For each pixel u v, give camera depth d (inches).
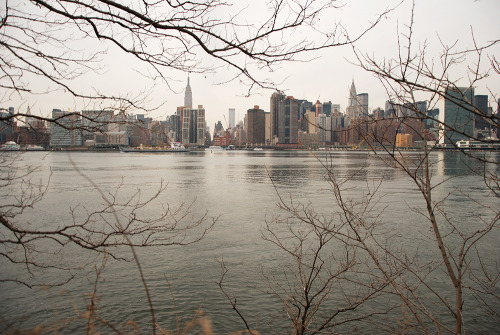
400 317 408.5
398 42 161.6
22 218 883.4
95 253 626.8
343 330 384.5
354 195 1299.2
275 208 1073.5
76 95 185.2
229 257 625.9
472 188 1457.9
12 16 172.6
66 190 1494.8
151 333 396.5
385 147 189.0
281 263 593.0
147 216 936.3
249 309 447.2
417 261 575.8
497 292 469.4
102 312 438.9
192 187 1675.7
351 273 523.2
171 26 150.2
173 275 548.4
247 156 6697.8
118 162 4311.0
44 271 546.6
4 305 444.1
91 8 158.2
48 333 381.7
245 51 153.3
